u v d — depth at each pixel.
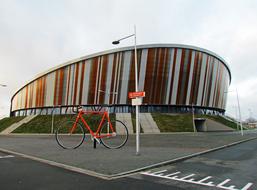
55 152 11.57
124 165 8.13
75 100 60.78
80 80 60.59
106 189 5.43
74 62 61.31
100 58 59.12
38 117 58.78
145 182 6.11
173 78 58.41
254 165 8.73
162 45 57.66
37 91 69.00
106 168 7.63
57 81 63.91
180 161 9.61
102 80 58.78
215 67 66.50
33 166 8.23
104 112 12.84
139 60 57.31
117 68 58.00
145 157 9.97
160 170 7.70
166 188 5.57
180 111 60.47
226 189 5.55
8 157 10.48
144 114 54.59
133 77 57.38
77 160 9.11
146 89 57.28
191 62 59.81
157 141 20.70
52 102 64.12
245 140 23.41
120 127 13.45
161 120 51.78
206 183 6.06
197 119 53.97
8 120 67.12
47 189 5.39
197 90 61.62
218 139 24.20
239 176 6.86
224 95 76.06
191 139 23.94
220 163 9.17
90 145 14.78
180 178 6.58
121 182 6.09
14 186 5.63
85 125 13.21
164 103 58.25
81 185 5.76
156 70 57.62
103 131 12.66
